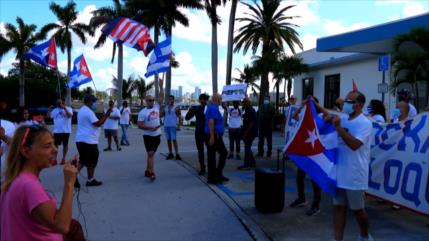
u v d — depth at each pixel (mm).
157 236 5168
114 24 13320
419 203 5336
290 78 25500
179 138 19844
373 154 6176
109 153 13211
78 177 8891
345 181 4340
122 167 10336
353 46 15438
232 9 27422
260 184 6121
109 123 13773
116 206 6559
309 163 4703
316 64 23609
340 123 4242
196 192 7555
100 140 18266
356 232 5270
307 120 4789
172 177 9016
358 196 4344
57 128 10594
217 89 28891
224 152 8445
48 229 2234
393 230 5379
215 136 8305
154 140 8656
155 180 8656
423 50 13664
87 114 7801
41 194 2199
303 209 6375
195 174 9383
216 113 8258
